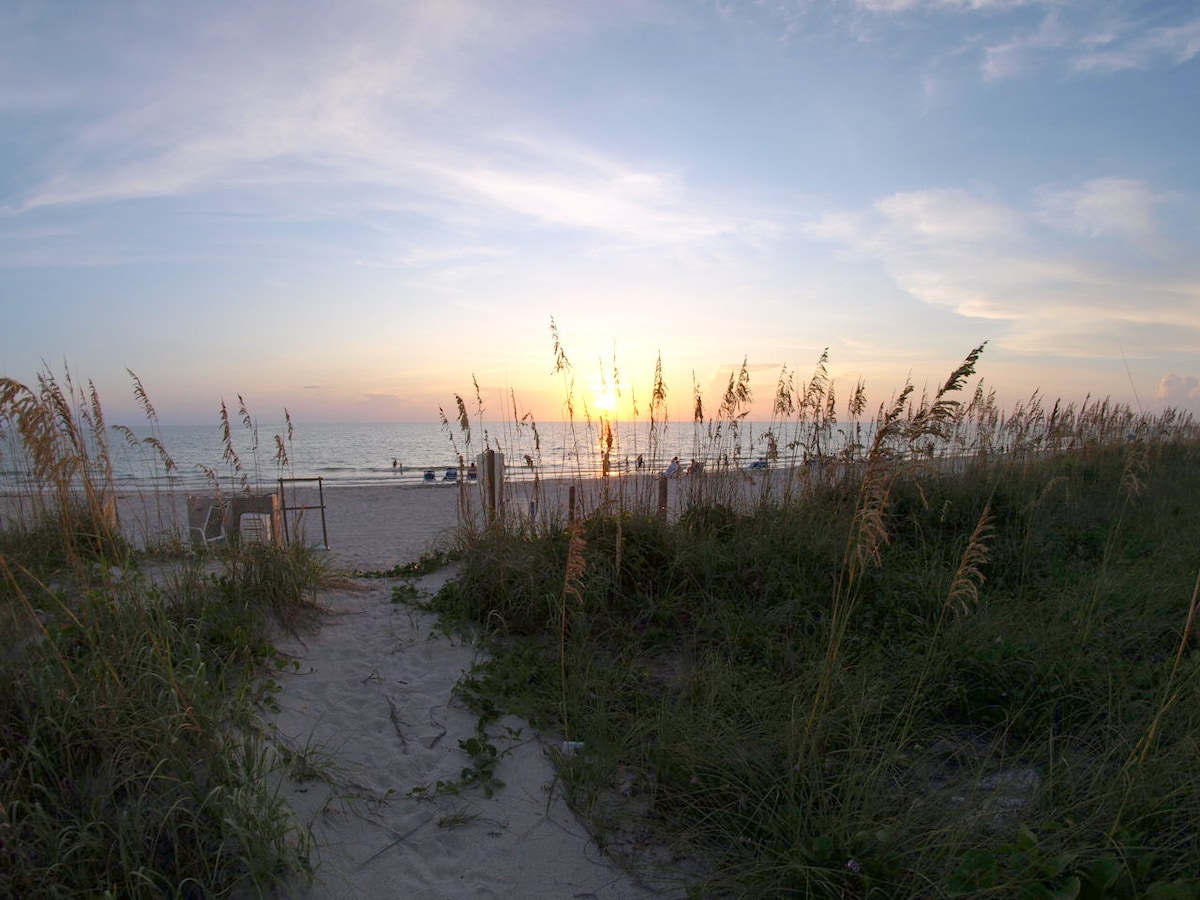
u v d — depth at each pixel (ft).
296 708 15.20
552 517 23.71
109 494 21.16
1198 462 41.29
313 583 21.27
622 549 21.27
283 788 12.44
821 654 16.72
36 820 9.75
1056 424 32.53
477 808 12.59
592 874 11.16
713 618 18.85
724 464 26.40
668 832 11.78
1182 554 22.13
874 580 20.16
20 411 12.24
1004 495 26.73
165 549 23.47
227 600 18.48
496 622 19.56
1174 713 12.70
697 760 12.69
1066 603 18.16
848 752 12.53
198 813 10.31
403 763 13.74
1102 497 30.50
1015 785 11.89
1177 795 10.69
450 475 96.43
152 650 12.77
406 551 40.27
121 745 11.09
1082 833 10.20
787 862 10.48
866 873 9.92
